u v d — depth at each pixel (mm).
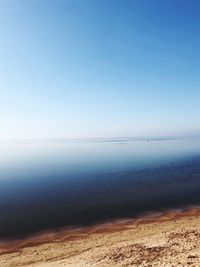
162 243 18297
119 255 16891
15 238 31516
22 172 107500
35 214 42844
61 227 35125
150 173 82875
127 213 40438
